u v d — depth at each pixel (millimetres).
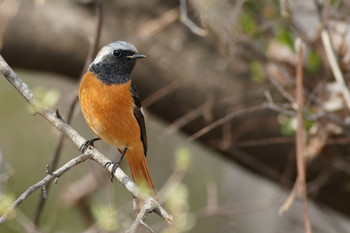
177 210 9953
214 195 11938
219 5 11414
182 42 12234
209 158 17797
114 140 9539
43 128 16984
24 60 12328
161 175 17047
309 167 11852
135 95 9562
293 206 13672
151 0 12273
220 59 12180
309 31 12641
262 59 11617
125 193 15648
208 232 16125
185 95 12078
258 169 12359
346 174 11852
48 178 7027
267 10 11469
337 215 13508
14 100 17125
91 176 14320
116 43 9445
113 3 12289
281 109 9883
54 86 17094
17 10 12039
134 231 6707
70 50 12148
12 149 16781
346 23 11195
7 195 8672
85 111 9422
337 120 10234
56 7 12242
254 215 14414
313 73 11648
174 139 17359
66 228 15273
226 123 11953
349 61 11141
